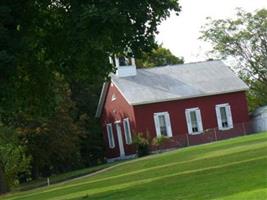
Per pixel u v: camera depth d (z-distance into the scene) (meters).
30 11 23.14
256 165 22.28
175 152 45.44
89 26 20.77
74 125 60.94
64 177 51.62
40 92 26.88
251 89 89.31
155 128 64.44
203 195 16.16
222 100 67.19
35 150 58.62
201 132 64.81
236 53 89.75
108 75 25.20
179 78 68.69
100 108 71.69
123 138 67.38
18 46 20.89
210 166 26.73
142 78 68.00
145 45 22.78
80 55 23.05
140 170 35.28
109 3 21.08
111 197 20.59
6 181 51.41
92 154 72.44
